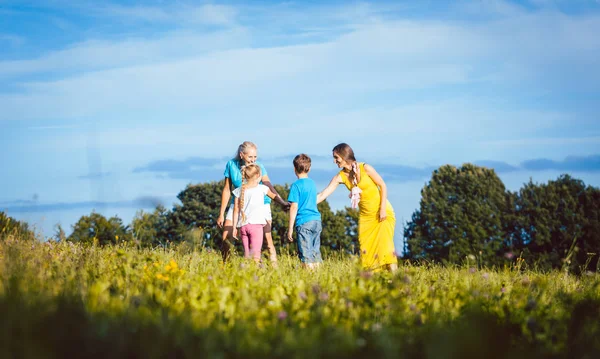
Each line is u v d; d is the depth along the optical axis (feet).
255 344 13.32
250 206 32.32
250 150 32.78
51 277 19.57
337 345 13.44
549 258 137.90
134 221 29.55
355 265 24.22
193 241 30.86
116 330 13.00
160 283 19.66
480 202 150.20
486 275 24.95
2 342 11.66
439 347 13.71
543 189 144.97
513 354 14.37
